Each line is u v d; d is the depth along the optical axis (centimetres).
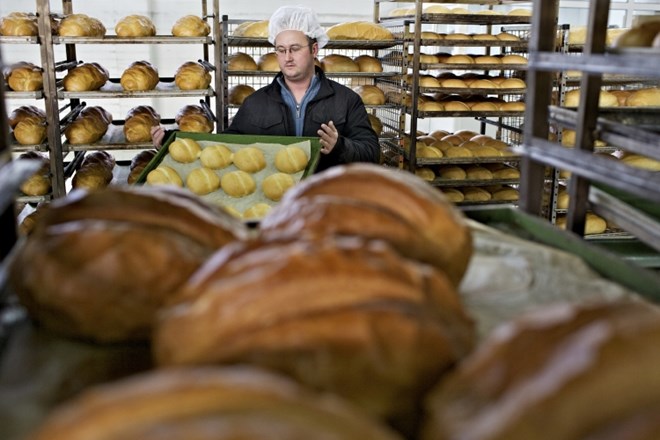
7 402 66
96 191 82
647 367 49
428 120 665
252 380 45
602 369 48
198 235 78
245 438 41
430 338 60
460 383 55
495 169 427
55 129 354
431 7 436
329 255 61
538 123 129
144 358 74
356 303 58
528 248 112
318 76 324
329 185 85
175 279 72
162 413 42
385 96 461
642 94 416
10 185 87
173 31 384
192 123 381
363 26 425
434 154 407
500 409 49
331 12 588
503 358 54
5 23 346
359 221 77
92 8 531
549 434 47
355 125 321
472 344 66
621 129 113
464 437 49
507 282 99
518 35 492
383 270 61
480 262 107
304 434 42
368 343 57
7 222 102
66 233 74
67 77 363
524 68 409
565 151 113
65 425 42
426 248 79
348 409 46
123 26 362
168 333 60
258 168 230
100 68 391
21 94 342
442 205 85
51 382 69
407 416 60
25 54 526
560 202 401
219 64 387
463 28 617
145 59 553
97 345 76
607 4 118
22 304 78
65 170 371
